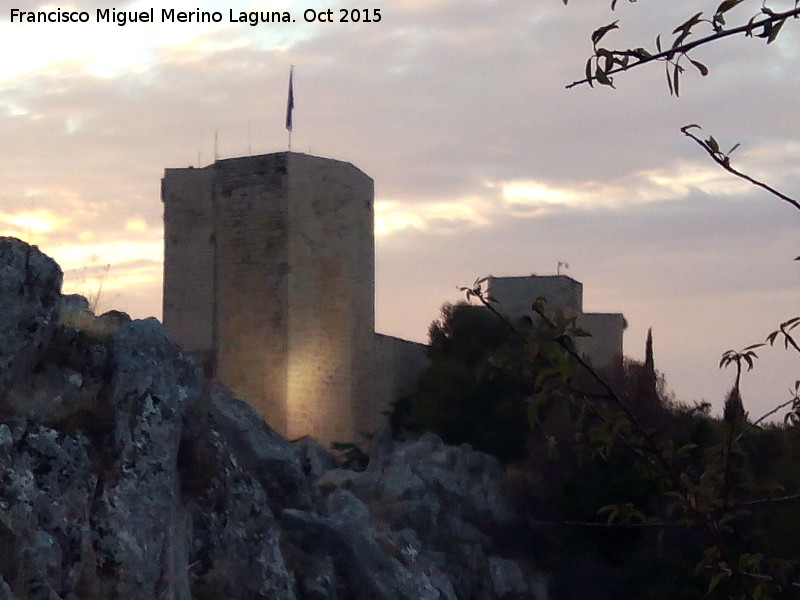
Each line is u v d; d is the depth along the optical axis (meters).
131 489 11.26
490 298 5.13
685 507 5.18
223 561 12.40
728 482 5.10
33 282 11.52
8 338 11.07
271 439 17.42
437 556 25.59
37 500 10.32
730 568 5.04
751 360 4.91
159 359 12.33
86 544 10.57
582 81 4.68
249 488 13.32
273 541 13.25
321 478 28.84
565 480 28.39
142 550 11.01
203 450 12.75
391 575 15.26
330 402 39.09
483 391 35.72
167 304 45.75
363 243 40.91
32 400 11.25
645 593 23.89
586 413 5.29
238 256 39.22
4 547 9.66
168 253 45.94
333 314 39.47
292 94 45.75
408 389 43.31
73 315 13.38
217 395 18.06
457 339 39.66
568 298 49.69
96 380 11.98
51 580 9.88
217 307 39.53
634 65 4.61
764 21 4.39
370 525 18.58
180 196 46.09
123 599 10.62
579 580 26.56
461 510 28.98
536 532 28.92
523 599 26.48
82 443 11.24
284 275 38.47
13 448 10.59
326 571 14.37
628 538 27.00
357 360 40.25
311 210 39.28
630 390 22.81
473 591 25.86
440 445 32.00
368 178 41.53
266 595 12.66
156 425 11.84
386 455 31.97
